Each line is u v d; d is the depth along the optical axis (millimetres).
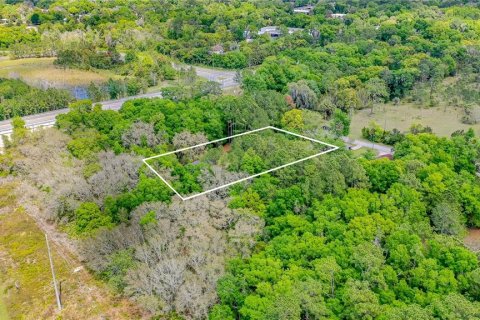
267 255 61188
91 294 62750
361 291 53000
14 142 93625
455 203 71375
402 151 87062
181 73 149125
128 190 76875
